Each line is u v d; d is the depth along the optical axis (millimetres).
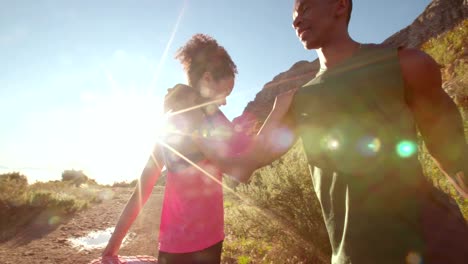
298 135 1261
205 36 1814
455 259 887
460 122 1001
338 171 1044
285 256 4293
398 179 956
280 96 1271
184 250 1654
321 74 1162
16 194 11578
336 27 1152
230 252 5109
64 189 18234
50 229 8930
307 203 3910
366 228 959
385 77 992
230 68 1776
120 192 21156
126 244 6984
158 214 10805
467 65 8406
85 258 6133
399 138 966
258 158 1231
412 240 916
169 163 1744
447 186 2643
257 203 4402
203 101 1664
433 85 963
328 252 3895
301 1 1208
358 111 1013
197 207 1676
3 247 7113
